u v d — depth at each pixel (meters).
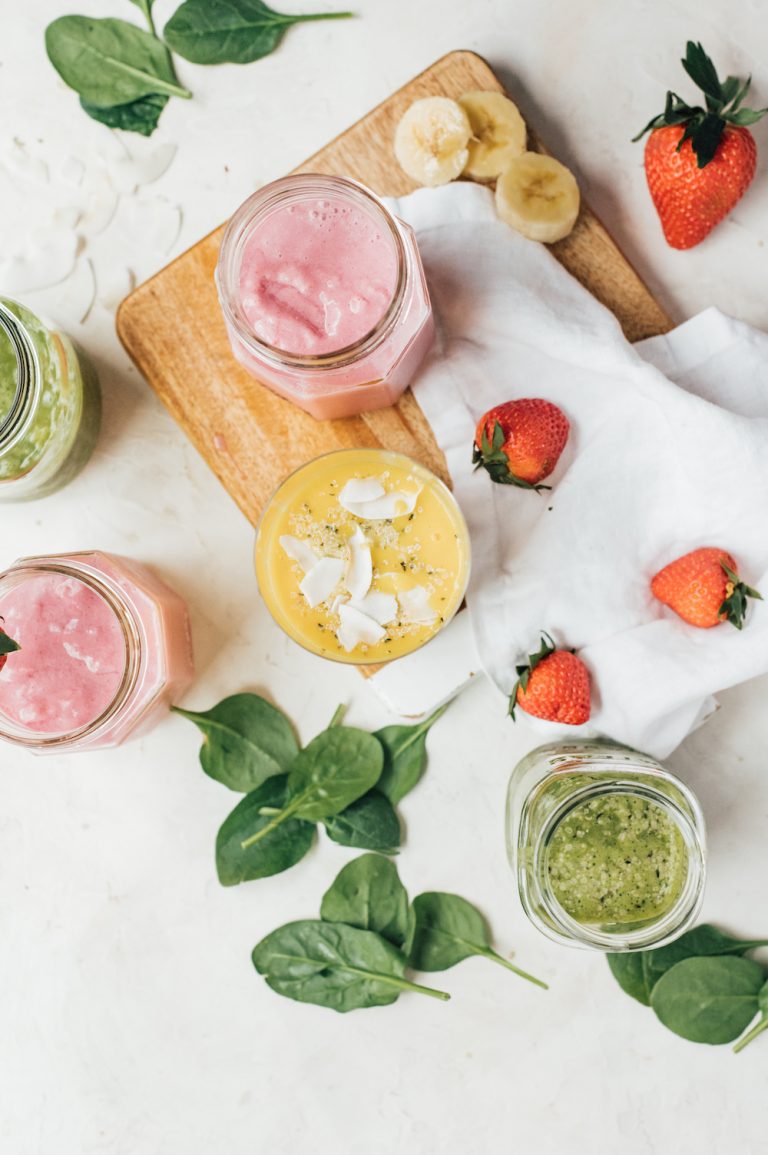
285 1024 1.17
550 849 1.00
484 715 1.13
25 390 1.00
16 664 1.04
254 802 1.12
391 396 1.05
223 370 1.08
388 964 1.12
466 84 1.06
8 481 1.05
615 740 1.07
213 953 1.17
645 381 1.00
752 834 1.13
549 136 1.14
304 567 1.04
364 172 1.07
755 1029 1.12
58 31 1.14
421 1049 1.16
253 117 1.15
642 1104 1.15
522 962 1.15
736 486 1.02
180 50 1.13
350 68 1.14
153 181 1.15
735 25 1.12
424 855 1.15
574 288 1.05
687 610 1.04
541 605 1.06
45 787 1.17
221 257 0.93
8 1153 1.18
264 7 1.13
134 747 1.16
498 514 1.06
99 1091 1.18
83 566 1.03
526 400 1.03
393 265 0.94
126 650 1.02
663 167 1.04
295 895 1.16
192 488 1.15
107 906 1.17
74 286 1.15
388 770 1.13
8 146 1.15
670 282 1.13
